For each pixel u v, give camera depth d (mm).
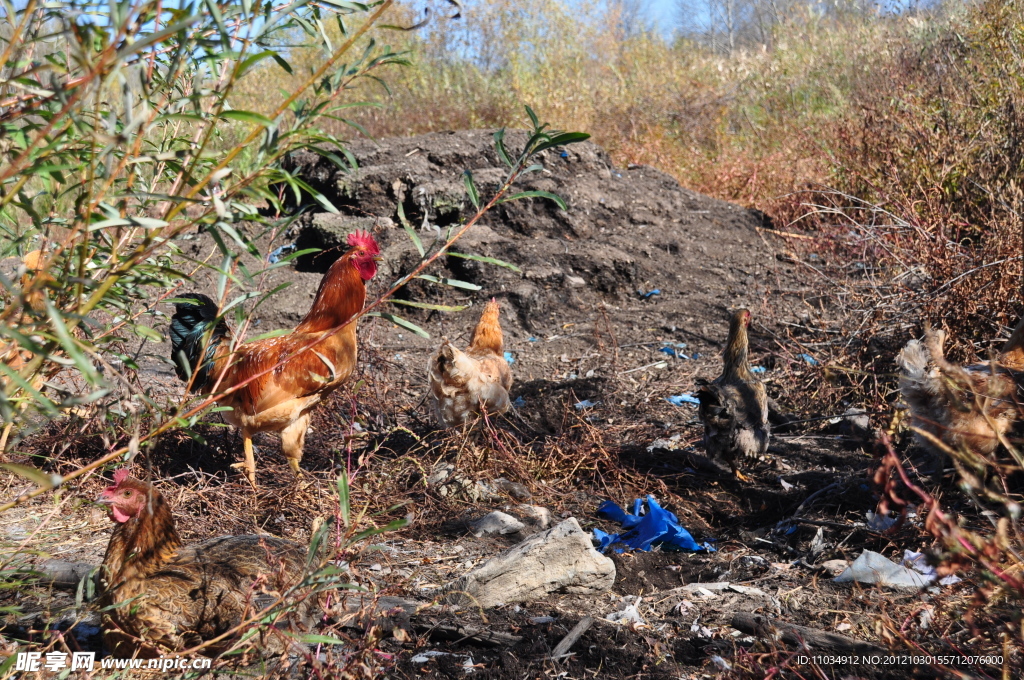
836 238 7367
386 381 6539
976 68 9164
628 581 3941
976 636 2535
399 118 14227
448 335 7945
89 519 4020
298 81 12312
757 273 9289
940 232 6250
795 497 4832
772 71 15328
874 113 9133
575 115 14844
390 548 4148
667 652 3275
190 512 4297
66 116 1923
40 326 2100
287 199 9656
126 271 2182
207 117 2119
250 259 8133
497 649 3287
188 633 2777
